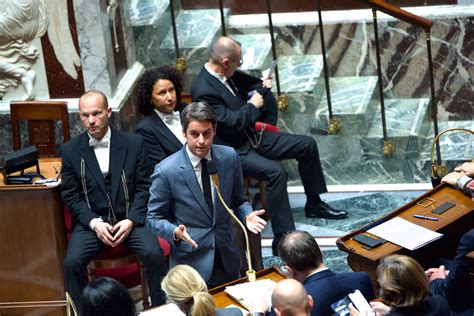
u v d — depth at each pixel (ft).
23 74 69.77
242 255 58.90
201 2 81.20
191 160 50.42
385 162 75.61
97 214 56.70
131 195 57.00
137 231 56.18
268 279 47.39
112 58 70.85
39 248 56.44
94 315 37.22
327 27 78.13
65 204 56.29
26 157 56.75
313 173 69.05
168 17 79.46
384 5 71.05
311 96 75.00
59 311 57.26
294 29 78.69
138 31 77.92
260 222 50.19
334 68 79.10
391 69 78.13
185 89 79.15
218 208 51.03
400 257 40.65
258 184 74.13
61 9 68.18
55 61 69.72
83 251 55.11
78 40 68.74
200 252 51.44
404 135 74.38
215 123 49.85
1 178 57.93
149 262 55.21
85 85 70.08
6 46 69.05
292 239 42.98
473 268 47.98
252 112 64.75
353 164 76.28
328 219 69.92
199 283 38.55
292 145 67.62
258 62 76.18
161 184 50.80
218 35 78.79
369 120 75.51
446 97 78.23
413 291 39.60
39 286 57.26
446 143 76.18
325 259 64.13
